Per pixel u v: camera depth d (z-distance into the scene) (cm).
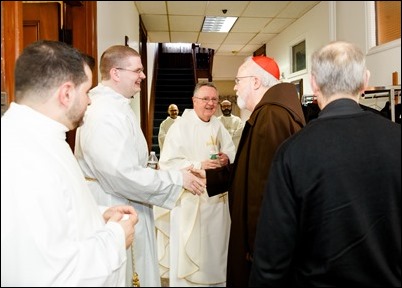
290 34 292
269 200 83
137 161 134
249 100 133
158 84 249
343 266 79
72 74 83
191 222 194
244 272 116
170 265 196
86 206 86
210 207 194
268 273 83
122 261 87
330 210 78
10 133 78
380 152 79
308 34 280
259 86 132
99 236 84
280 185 82
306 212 80
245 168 118
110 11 242
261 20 284
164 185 136
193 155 188
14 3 98
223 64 273
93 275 77
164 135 212
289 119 112
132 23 243
